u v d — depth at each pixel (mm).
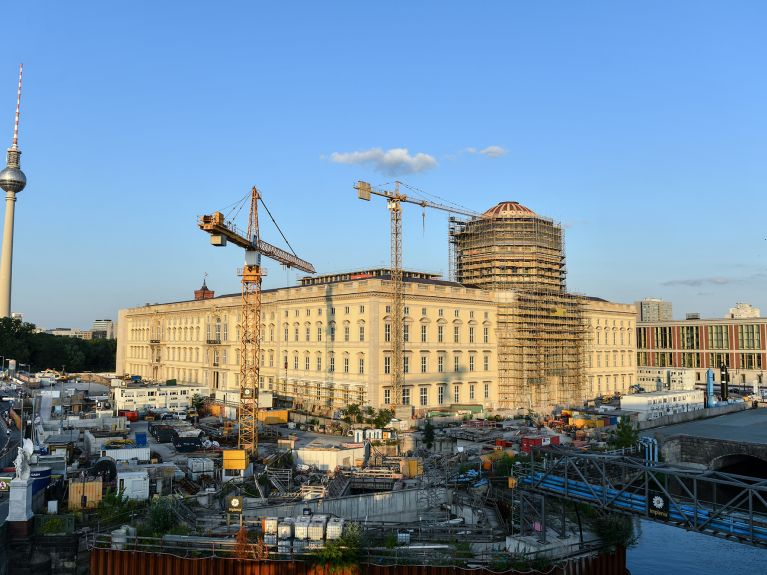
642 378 182875
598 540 55812
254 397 101125
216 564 49438
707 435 101688
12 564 50625
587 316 160250
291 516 59906
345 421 114250
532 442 85938
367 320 119125
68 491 59469
